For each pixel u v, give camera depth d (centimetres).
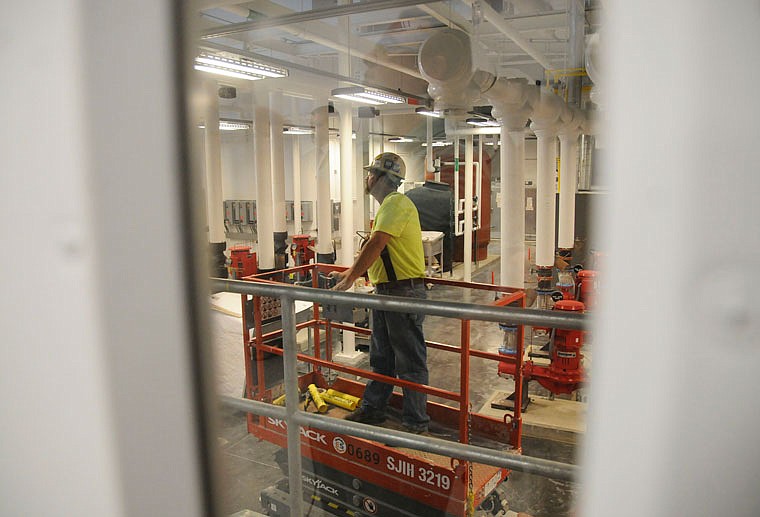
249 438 373
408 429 305
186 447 84
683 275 48
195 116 80
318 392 355
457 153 632
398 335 298
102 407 87
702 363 48
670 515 51
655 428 51
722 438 48
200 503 85
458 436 308
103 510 91
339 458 298
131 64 77
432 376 477
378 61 562
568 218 460
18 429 97
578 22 404
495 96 372
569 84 438
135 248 81
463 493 247
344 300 160
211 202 625
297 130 723
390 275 295
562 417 387
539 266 455
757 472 47
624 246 50
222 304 400
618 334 52
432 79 319
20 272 90
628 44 48
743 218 45
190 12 77
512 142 420
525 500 308
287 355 169
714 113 45
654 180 48
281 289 170
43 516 98
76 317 86
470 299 517
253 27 379
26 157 86
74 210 84
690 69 45
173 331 81
